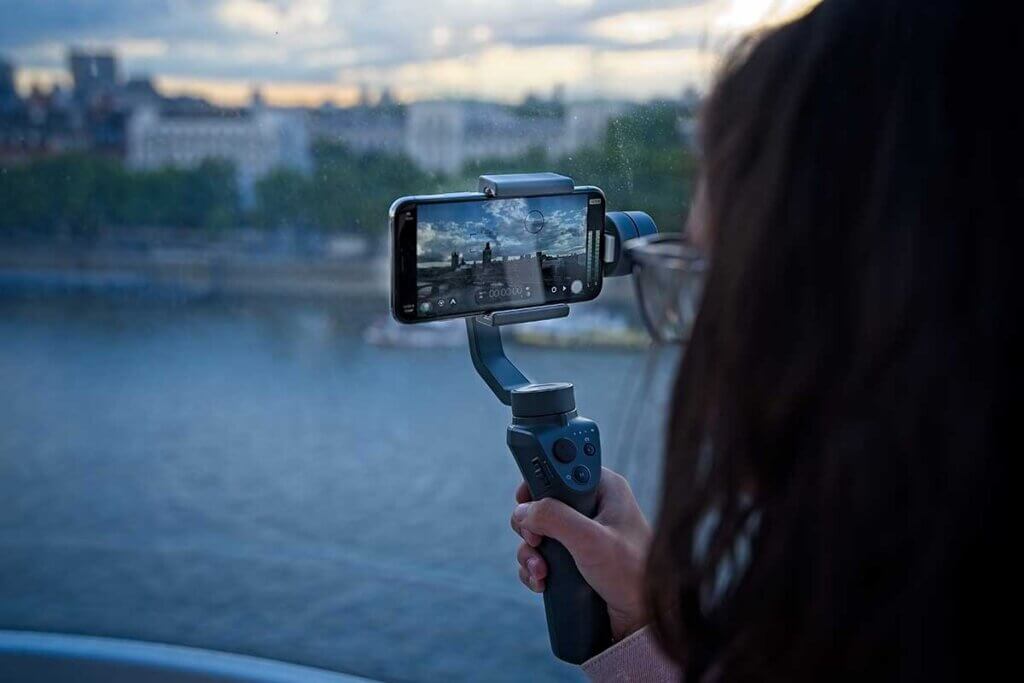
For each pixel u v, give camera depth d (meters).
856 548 0.34
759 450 0.36
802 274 0.35
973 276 0.33
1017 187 0.33
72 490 5.62
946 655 0.33
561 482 0.64
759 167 0.36
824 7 0.37
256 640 3.56
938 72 0.34
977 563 0.33
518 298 0.72
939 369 0.33
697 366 0.38
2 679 1.21
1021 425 0.33
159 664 1.23
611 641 0.64
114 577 4.35
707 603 0.39
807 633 0.35
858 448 0.33
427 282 0.69
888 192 0.34
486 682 2.98
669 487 0.39
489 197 0.70
